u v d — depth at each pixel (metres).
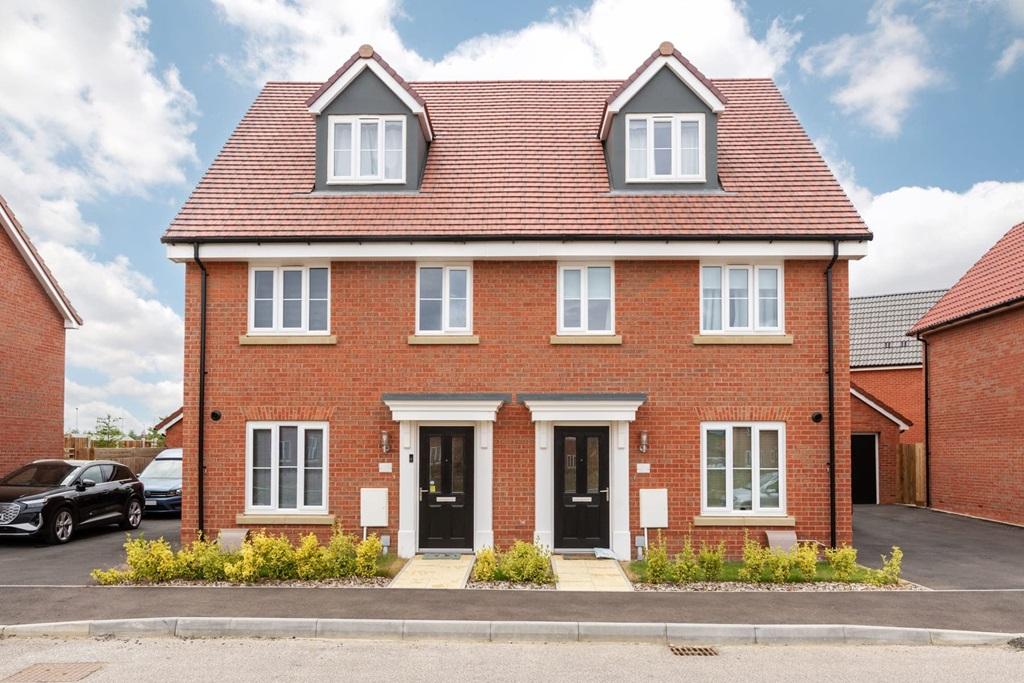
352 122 14.20
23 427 19.19
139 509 17.30
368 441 13.03
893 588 10.64
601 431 13.02
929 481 21.70
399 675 7.27
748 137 15.31
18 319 19.02
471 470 13.00
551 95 17.05
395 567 11.66
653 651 8.19
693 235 12.71
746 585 10.67
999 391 18.39
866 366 28.59
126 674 7.28
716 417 12.89
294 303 13.38
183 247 13.01
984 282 19.83
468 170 14.58
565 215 13.31
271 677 7.20
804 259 13.05
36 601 9.65
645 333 13.06
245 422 13.09
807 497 12.80
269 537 12.49
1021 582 11.24
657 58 14.08
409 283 13.23
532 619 8.88
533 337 13.12
